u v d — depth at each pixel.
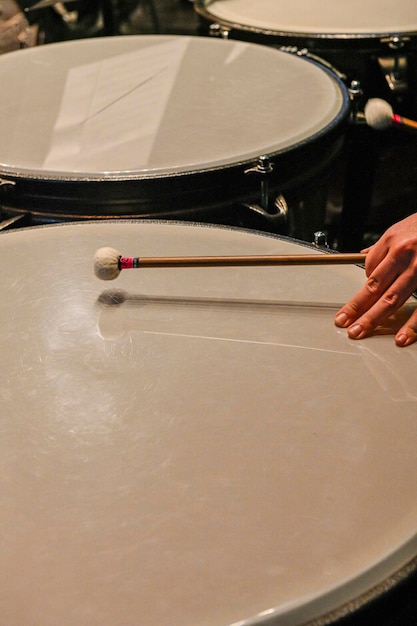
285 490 0.71
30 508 0.70
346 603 0.62
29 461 0.75
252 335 0.91
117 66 1.68
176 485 0.72
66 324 0.93
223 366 0.86
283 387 0.83
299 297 0.97
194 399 0.81
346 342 0.89
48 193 1.21
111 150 1.28
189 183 1.20
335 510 0.69
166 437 0.77
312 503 0.69
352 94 1.50
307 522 0.68
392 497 0.70
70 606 0.62
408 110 1.78
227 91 1.51
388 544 0.65
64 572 0.64
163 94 1.51
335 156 1.39
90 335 0.91
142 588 0.63
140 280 1.01
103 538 0.67
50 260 1.05
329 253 1.03
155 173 1.19
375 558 0.64
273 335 0.91
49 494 0.71
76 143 1.31
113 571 0.64
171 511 0.69
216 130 1.34
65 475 0.73
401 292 0.89
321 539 0.66
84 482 0.73
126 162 1.23
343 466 0.73
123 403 0.81
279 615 0.60
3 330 0.92
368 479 0.71
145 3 2.36
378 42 1.73
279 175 1.26
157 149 1.27
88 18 2.23
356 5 1.97
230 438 0.77
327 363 0.86
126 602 0.62
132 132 1.34
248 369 0.85
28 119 1.42
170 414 0.80
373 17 1.88
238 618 0.60
